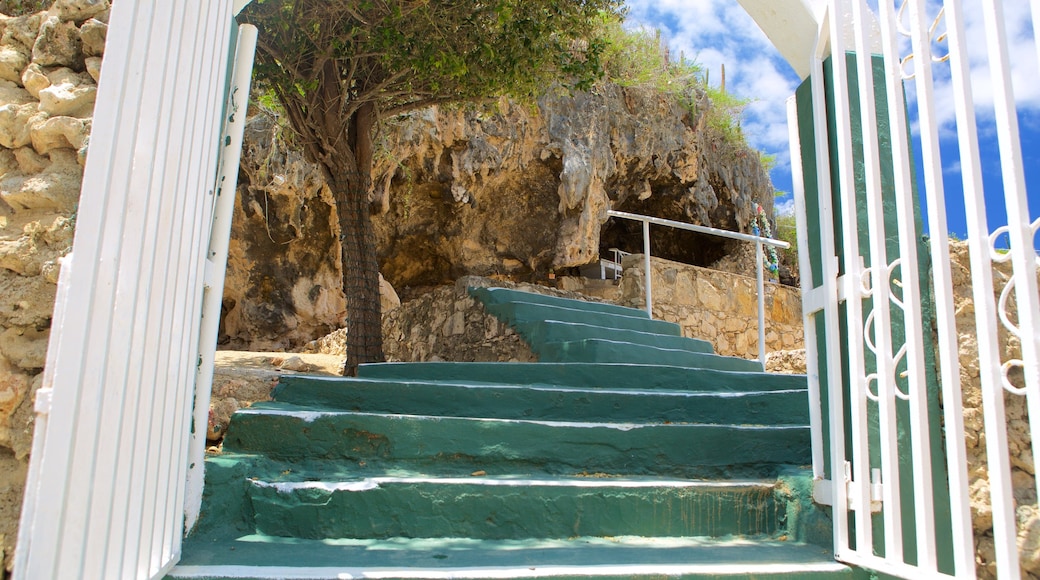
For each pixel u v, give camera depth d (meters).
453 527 2.86
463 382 4.79
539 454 3.38
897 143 2.36
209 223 2.40
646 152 13.03
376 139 7.97
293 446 3.27
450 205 11.62
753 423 4.02
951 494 2.11
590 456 3.41
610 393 3.99
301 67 6.07
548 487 2.94
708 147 15.00
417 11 5.44
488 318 6.55
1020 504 2.32
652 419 3.98
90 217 1.49
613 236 15.70
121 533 1.69
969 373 2.51
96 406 1.51
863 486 2.45
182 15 1.90
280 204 9.79
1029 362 1.90
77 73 2.15
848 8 2.88
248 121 9.51
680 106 14.02
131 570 1.78
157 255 1.87
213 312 2.64
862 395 2.48
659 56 13.63
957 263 2.61
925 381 2.30
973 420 2.46
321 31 5.67
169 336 1.99
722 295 9.67
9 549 1.79
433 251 12.51
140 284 1.75
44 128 2.01
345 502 2.83
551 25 6.06
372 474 3.18
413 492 2.88
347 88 5.97
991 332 2.03
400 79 6.25
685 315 9.15
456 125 10.69
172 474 2.17
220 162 2.65
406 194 11.20
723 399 4.05
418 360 7.60
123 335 1.66
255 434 3.27
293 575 2.17
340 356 8.57
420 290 12.88
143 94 1.72
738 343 9.73
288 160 9.44
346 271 6.26
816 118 2.82
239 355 7.85
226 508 2.77
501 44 5.96
